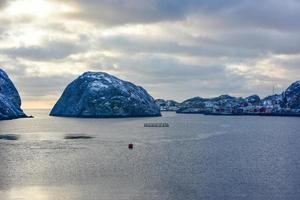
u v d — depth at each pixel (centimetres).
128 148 15875
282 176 9544
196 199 7500
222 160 12300
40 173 10025
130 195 7788
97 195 7806
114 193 7938
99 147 16325
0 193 8031
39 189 8319
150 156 13312
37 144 17625
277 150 15175
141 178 9350
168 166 11125
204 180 9094
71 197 7694
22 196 7806
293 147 16388
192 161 12081
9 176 9656
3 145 17150
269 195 7762
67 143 18150
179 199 7506
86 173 10012
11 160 12331
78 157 13038
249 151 14800
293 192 7981
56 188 8394
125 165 11294
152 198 7588
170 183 8800
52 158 12788
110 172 10156
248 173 9956
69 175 9750
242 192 7981
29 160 12325
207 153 14138
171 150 15162
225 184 8675
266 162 11831
